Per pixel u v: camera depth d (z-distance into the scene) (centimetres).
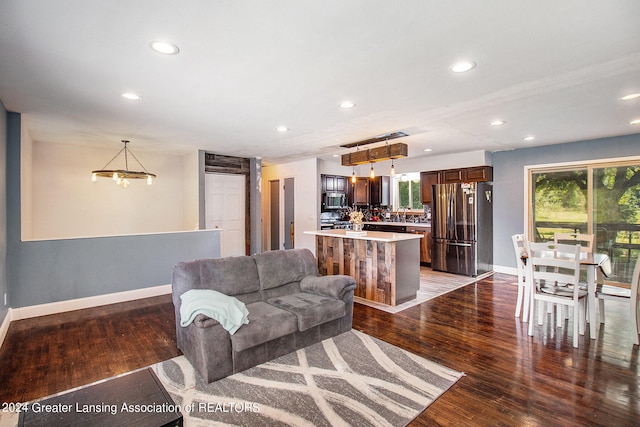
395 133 466
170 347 301
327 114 365
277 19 179
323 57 227
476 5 167
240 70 247
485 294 479
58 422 140
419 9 171
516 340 315
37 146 526
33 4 163
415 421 199
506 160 618
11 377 249
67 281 404
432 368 261
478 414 205
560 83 276
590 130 452
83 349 297
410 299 452
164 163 658
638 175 480
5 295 345
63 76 256
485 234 616
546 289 349
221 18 178
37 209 527
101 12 172
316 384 238
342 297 331
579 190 540
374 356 282
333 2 164
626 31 193
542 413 205
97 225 583
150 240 468
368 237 435
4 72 248
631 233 490
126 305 427
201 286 295
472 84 278
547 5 167
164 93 296
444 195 628
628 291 486
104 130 441
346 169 832
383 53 221
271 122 401
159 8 168
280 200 826
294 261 363
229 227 663
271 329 264
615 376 248
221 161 648
